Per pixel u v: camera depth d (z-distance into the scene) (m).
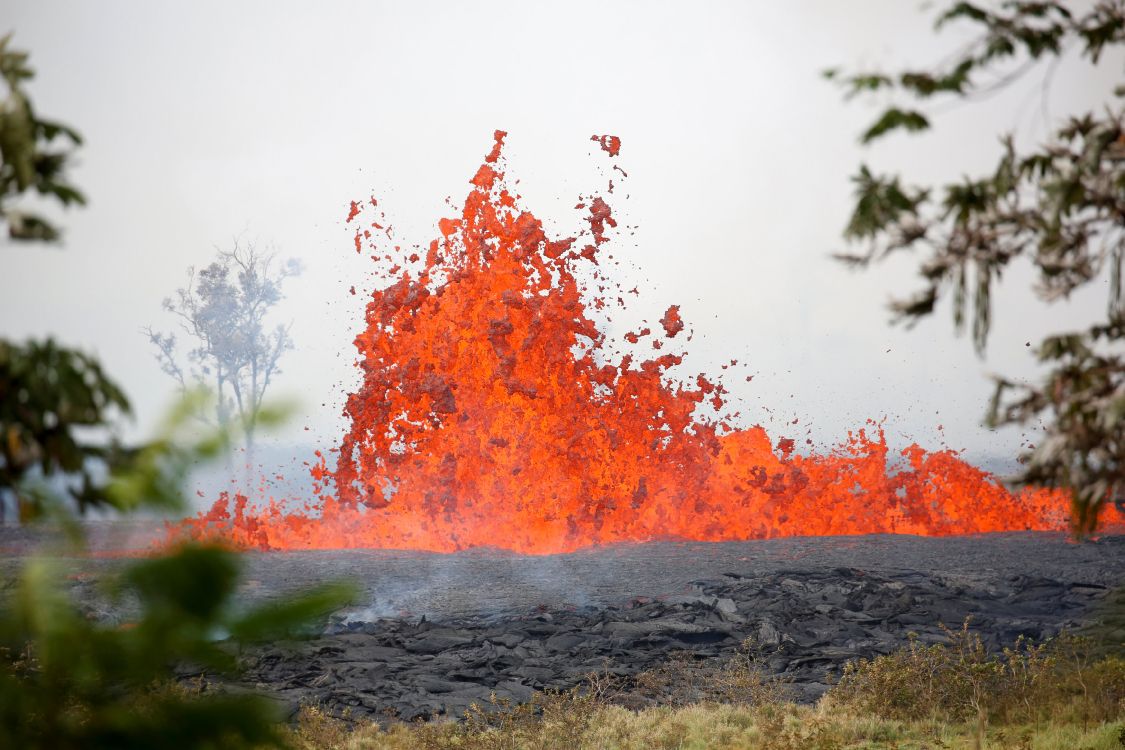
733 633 14.63
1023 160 2.77
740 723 10.37
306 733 9.16
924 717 10.34
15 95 1.87
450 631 14.49
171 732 1.54
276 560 18.64
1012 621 15.12
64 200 1.96
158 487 1.50
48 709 1.50
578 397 24.20
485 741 9.33
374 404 23.77
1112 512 22.69
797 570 18.53
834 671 12.87
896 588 16.98
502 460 23.45
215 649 1.49
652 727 10.18
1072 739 8.80
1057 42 2.68
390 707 10.96
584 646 13.91
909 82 2.70
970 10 2.70
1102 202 2.62
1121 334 2.65
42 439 1.66
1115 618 14.08
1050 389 2.63
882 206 2.75
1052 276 2.72
